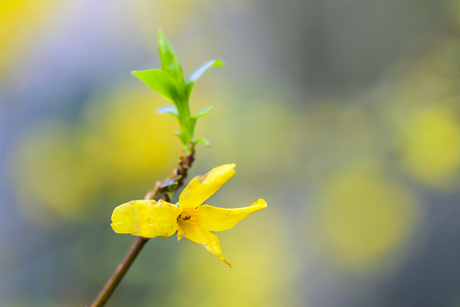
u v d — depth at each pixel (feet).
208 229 1.00
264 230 2.77
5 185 2.32
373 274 2.85
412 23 3.81
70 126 2.39
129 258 1.03
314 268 2.82
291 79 3.99
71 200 2.28
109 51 2.71
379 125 2.85
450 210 2.85
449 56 2.74
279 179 2.93
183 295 2.26
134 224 0.97
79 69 2.57
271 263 2.59
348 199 2.85
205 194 0.99
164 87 1.04
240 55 3.64
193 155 1.04
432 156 2.54
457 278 2.67
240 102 2.95
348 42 4.06
